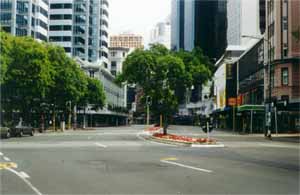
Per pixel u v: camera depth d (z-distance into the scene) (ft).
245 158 70.64
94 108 328.70
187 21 542.98
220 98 323.57
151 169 53.42
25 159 65.82
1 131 136.46
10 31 335.67
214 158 69.51
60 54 206.08
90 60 431.84
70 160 64.49
